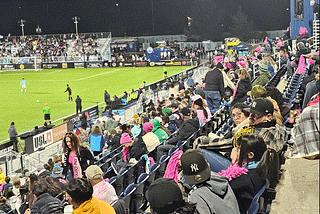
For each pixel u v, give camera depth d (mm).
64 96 43562
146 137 10312
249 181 4047
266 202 4047
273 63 16359
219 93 12391
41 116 33656
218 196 3580
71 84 52812
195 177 3572
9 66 76562
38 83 54812
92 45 85125
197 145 5887
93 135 15734
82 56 83375
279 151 5004
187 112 10273
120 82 53281
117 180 7488
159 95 38594
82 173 8648
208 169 3592
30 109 36781
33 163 20500
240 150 4160
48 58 81188
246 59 28391
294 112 7266
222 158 5539
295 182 3838
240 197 4078
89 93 45250
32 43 87625
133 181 8336
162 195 3080
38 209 5430
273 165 4039
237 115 6363
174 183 3170
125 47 84688
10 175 19000
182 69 66625
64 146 8633
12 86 52469
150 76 58625
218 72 12352
